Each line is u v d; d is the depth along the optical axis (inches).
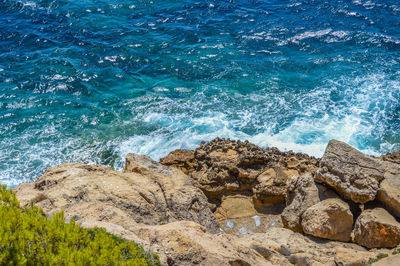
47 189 550.6
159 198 566.6
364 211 566.9
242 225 637.3
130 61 1248.2
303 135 948.6
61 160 881.5
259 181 691.4
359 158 597.0
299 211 596.7
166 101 1080.8
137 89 1130.0
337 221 553.0
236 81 1165.7
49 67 1202.0
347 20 1505.9
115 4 1585.9
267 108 1053.8
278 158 741.3
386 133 959.0
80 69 1199.6
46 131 965.8
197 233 409.4
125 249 310.7
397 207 544.7
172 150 905.5
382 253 476.1
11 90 1103.0
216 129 974.4
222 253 382.6
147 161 685.9
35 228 281.3
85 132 967.6
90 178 563.8
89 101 1077.8
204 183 700.7
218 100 1086.4
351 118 1011.9
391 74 1196.5
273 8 1609.3
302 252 496.7
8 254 245.6
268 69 1222.3
